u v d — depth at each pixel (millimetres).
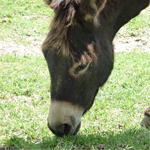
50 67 7328
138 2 9070
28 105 12133
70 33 7141
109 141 8430
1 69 16312
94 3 6918
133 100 12758
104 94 13461
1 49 20516
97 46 7633
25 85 14180
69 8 7004
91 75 7695
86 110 8516
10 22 26031
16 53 20016
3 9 29828
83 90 7613
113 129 9766
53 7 7254
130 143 8211
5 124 9992
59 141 8273
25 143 8352
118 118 10766
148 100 12695
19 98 12844
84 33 7371
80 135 8758
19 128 9703
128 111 11562
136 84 15023
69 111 7387
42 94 13156
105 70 8117
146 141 8430
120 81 15102
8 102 12055
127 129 9500
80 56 7098
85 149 8055
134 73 16391
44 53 7418
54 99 7391
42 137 8930
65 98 7344
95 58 7469
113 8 8375
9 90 13391
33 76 15367
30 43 22172
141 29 26453
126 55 20234
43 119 10539
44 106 11922
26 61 18078
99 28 7859
